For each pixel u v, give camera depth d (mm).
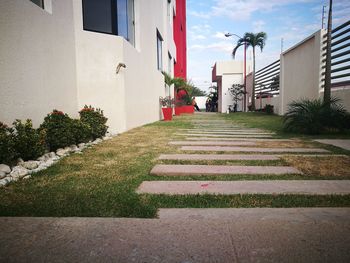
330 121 7699
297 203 2482
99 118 6566
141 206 2420
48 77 5566
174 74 23453
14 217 2232
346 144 5824
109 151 5051
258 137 7105
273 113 18516
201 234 1951
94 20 7449
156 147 5492
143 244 1831
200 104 53625
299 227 2039
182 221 2152
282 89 16250
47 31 5527
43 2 5645
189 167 3773
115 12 7848
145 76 10758
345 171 3570
